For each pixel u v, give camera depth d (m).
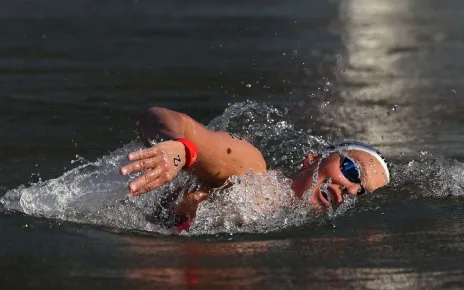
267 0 42.72
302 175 14.95
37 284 11.63
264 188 14.62
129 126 21.23
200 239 13.58
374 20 38.88
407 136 20.97
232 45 32.34
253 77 27.34
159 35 33.66
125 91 25.00
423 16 39.94
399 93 25.56
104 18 36.75
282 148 19.42
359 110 23.58
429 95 25.31
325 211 14.68
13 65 27.89
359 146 15.71
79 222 14.20
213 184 14.55
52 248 12.95
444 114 23.17
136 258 12.60
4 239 13.26
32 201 14.79
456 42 33.72
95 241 13.31
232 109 21.98
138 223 14.34
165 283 11.64
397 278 11.95
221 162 14.15
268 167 17.98
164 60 29.45
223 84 26.30
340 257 12.73
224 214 14.24
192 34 34.06
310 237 13.68
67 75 26.75
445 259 12.68
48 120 21.55
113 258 12.58
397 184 16.47
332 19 38.62
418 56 31.17
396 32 35.94
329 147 15.83
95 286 11.55
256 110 22.41
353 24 37.59
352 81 27.19
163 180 12.16
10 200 15.17
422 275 12.06
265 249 13.07
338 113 23.16
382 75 28.14
